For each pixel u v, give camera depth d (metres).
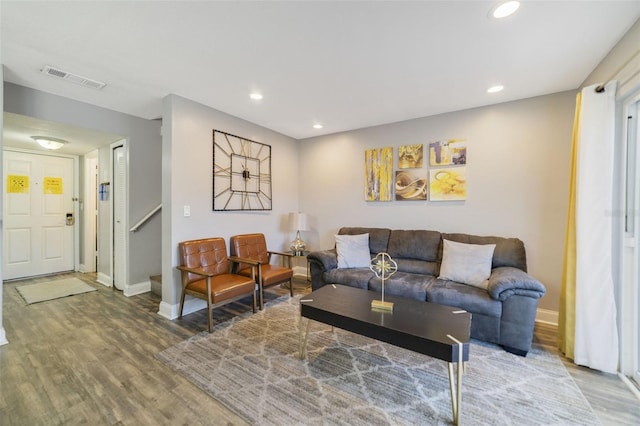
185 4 1.61
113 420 1.54
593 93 2.04
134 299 3.52
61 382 1.86
